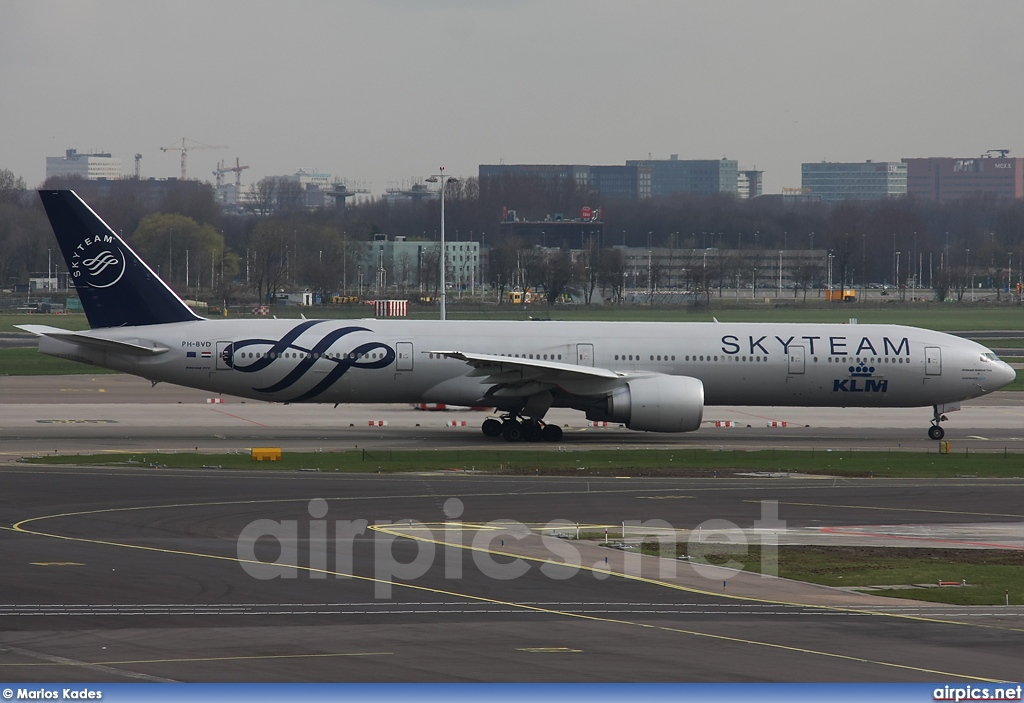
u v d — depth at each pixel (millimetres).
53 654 82562
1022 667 82812
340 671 79312
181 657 82188
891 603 101875
